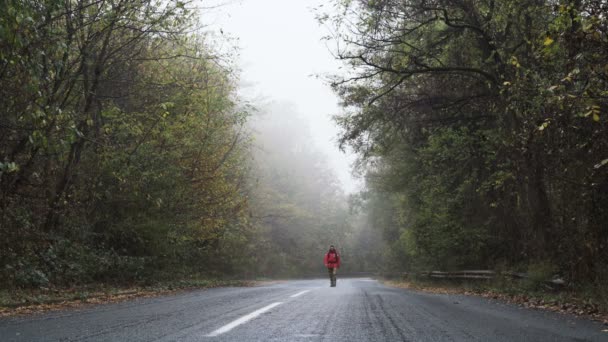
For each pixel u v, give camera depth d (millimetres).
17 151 13367
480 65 17594
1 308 8766
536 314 7941
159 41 17438
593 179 10594
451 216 21109
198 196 21688
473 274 19203
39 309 8797
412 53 18031
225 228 26422
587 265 11320
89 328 5895
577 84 10469
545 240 14242
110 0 14484
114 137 17250
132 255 19141
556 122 10383
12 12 8844
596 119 8305
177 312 7820
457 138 19469
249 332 5582
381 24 17156
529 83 11156
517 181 15398
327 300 10539
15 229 13477
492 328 6082
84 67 15508
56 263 14070
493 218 19828
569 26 8547
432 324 6422
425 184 22469
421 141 23047
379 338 5230
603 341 5145
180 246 21953
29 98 11125
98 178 16594
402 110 20812
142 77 17812
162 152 18266
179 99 17469
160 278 19531
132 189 17219
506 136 14625
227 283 25469
